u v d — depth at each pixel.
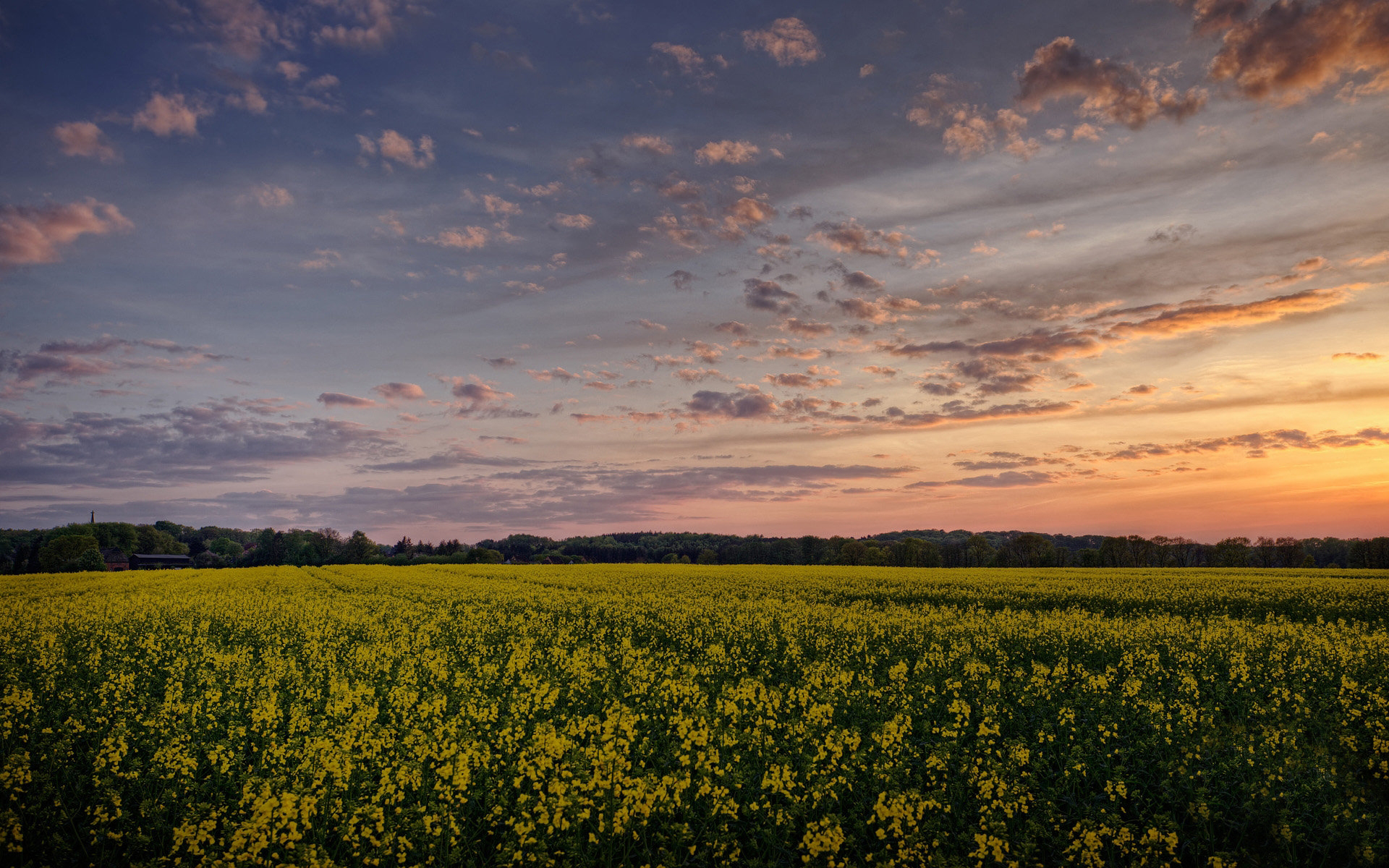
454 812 9.31
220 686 15.66
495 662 18.48
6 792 9.92
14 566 117.00
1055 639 22.09
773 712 12.88
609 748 9.86
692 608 30.03
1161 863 8.43
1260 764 10.84
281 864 7.89
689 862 8.68
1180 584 43.06
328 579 54.28
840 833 8.30
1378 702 14.00
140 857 9.05
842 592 39.12
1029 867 8.60
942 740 12.15
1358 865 8.91
